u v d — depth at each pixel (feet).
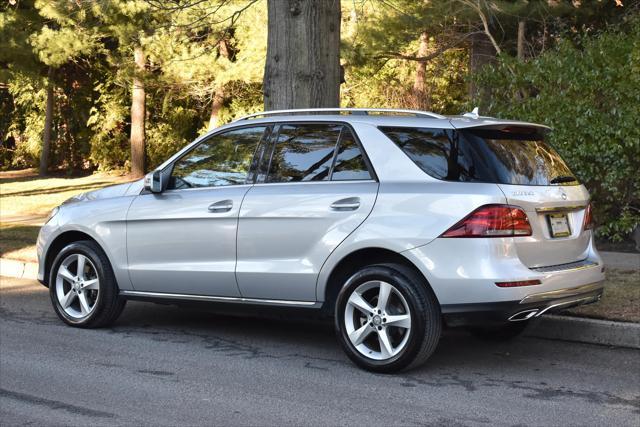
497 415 17.84
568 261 21.61
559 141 43.78
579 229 22.09
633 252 41.75
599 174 43.65
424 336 20.36
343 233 21.48
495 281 19.61
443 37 74.95
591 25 71.26
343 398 19.07
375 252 21.42
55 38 70.49
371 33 61.11
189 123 109.91
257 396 19.22
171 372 21.42
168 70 77.61
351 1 63.87
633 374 21.35
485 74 48.32
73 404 18.53
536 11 63.62
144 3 64.08
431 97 89.04
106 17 65.77
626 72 43.19
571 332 25.11
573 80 43.86
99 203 26.53
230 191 23.90
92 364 22.22
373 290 21.61
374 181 21.56
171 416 17.69
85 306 26.71
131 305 31.40
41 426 17.03
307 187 22.50
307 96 32.63
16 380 20.56
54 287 27.32
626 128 41.75
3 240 46.14
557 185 21.57
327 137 22.74
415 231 20.40
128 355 23.27
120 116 109.60
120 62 79.61
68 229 26.86
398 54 66.18
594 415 17.89
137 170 99.66
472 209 19.93
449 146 20.89
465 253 19.86
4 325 27.35
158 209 24.98
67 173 117.70
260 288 23.04
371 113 24.11
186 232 24.40
